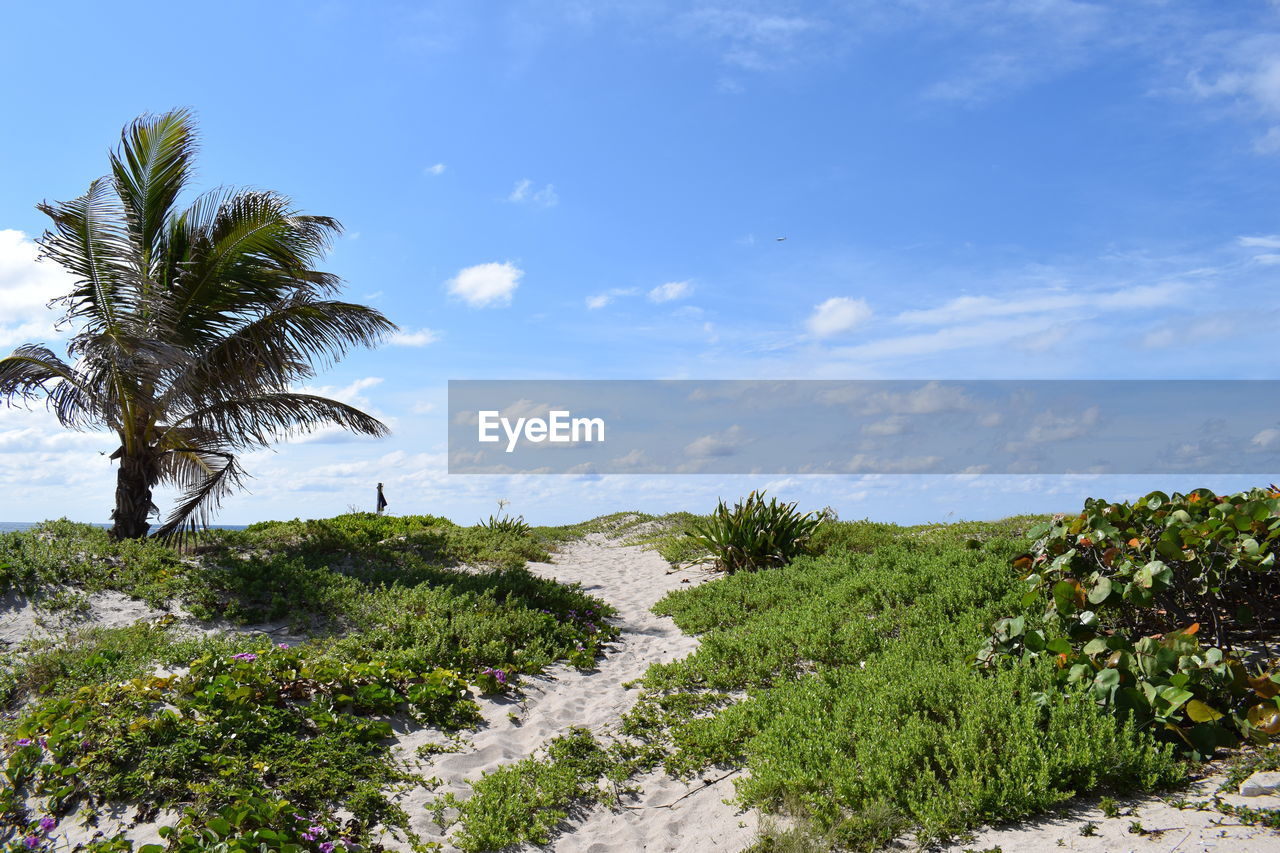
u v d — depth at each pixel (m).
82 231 11.70
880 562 10.48
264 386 13.04
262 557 12.05
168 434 12.62
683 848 4.37
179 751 4.90
